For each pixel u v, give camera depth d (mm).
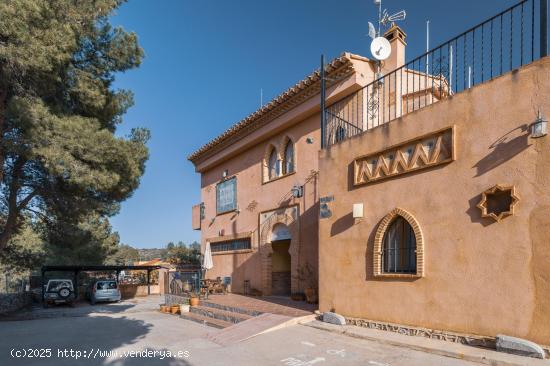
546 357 5852
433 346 6996
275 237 16578
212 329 12234
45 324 13953
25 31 8508
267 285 16734
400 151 8734
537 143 6309
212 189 23062
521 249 6371
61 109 11141
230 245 20391
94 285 23812
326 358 7273
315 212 14164
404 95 13328
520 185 6477
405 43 13852
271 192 16938
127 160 11742
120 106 13438
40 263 22188
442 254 7602
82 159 10867
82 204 12758
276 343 8617
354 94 13102
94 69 12578
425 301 7824
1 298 18125
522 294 6297
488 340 6660
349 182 10047
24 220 16328
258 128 17641
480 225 7004
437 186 7840
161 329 12438
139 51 13297
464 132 7449
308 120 15094
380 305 8805
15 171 12383
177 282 21453
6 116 9734
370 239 9258
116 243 40000
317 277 13734
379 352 7328
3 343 10203
